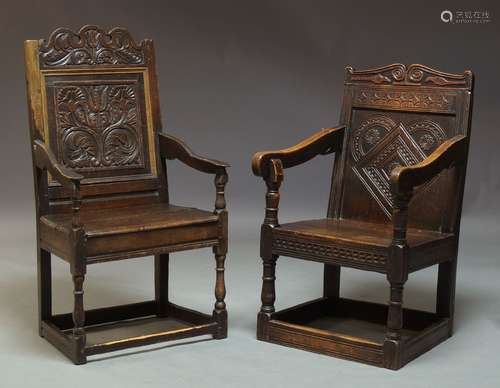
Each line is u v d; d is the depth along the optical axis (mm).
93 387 4281
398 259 4441
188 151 4922
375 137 5082
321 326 5066
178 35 7383
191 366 4500
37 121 4805
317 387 4297
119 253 4523
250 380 4359
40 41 4840
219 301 4824
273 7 7348
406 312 5012
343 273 5926
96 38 4984
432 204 4895
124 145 5027
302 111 7410
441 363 4555
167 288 5168
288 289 5598
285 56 7379
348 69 5172
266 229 4781
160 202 5109
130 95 5059
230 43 7379
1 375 4391
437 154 4613
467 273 5855
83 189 4902
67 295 5453
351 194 5109
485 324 5043
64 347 4598
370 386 4309
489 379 4387
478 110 7254
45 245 4723
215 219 4754
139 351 4664
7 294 5430
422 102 4973
